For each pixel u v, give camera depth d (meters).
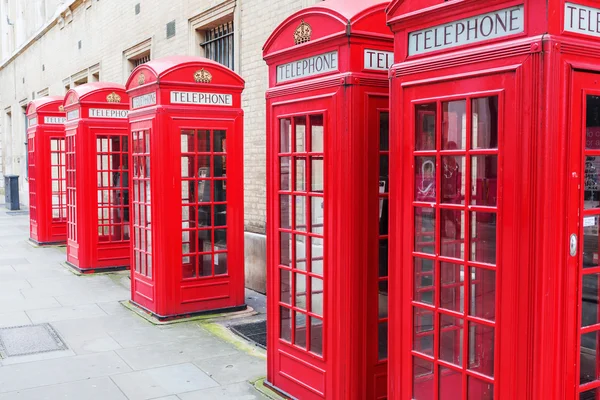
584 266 2.84
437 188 3.16
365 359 3.99
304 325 4.36
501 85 2.77
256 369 5.21
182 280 6.79
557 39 2.59
